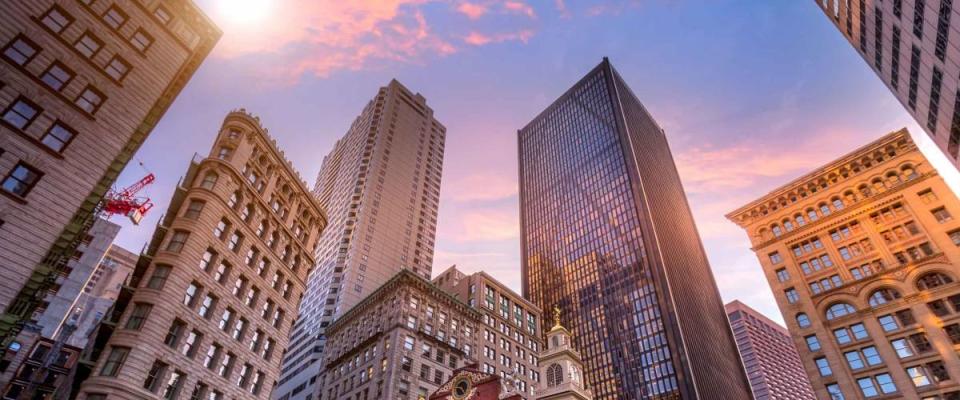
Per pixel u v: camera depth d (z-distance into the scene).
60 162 31.25
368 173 163.00
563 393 50.06
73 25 34.75
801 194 89.62
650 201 175.50
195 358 41.75
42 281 32.59
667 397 128.75
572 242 187.75
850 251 77.38
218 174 49.62
